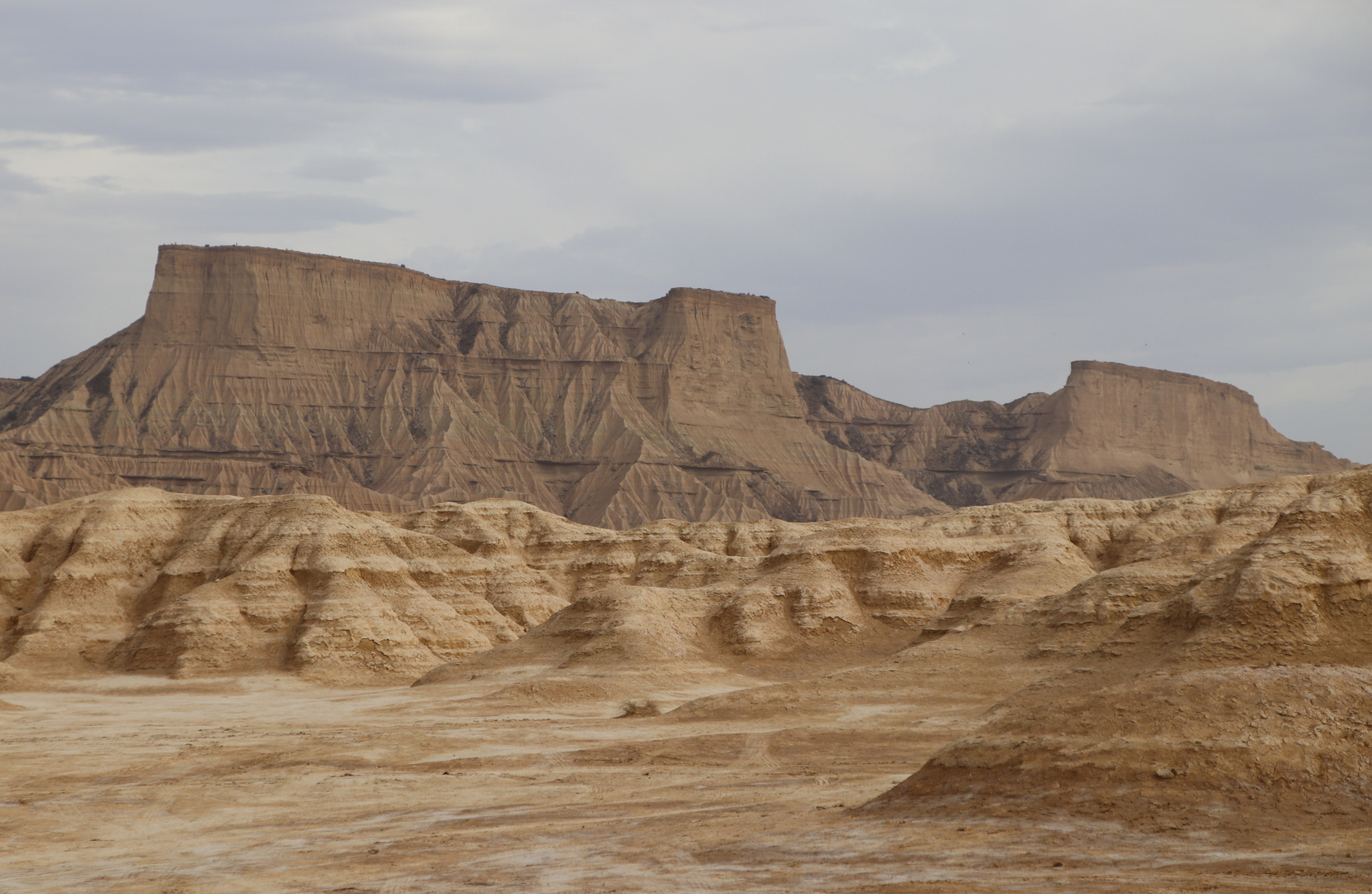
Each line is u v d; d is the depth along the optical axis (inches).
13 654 4630.9
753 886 1391.5
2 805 2191.2
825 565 4933.6
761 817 1782.7
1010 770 1691.7
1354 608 2522.1
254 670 4490.7
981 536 5319.9
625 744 2743.6
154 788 2335.1
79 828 2004.2
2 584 5039.4
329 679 4434.1
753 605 4626.0
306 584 4918.8
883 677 3321.9
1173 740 1632.6
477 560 5703.7
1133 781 1588.3
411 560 5383.9
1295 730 1612.9
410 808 2090.3
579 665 4185.5
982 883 1332.4
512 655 4416.8
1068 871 1359.5
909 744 2593.5
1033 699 2625.5
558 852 1624.0
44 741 3038.9
